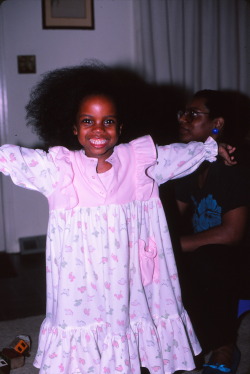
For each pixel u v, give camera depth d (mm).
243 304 1954
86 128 1614
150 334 1646
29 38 3387
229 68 3689
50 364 1601
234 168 1902
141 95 3445
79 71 1909
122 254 1584
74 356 1608
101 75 1896
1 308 2604
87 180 1579
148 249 1674
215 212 1957
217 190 1937
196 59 3607
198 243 1919
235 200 1880
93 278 1587
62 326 1586
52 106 1944
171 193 2850
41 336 1678
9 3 3311
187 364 1691
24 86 3424
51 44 3432
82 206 1575
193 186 2074
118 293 1583
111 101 1624
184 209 2156
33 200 3594
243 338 2057
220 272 1808
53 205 1599
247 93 3742
